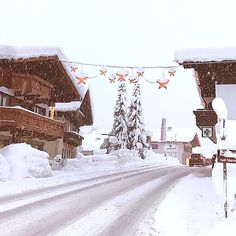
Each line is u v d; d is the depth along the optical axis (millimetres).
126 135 55750
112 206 10430
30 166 19328
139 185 16531
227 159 7762
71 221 8227
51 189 13953
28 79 27531
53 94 33812
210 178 20641
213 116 23516
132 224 8047
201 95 25969
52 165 32031
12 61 25672
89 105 51344
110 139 55344
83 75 19219
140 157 52312
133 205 10680
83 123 54125
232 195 7922
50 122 31047
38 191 13227
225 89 22812
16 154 19422
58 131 33188
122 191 14055
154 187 15797
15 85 27344
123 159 42844
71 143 48969
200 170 30953
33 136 31172
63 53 26766
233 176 8172
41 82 29391
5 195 11836
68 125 47625
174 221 8320
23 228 7383
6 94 27422
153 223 8164
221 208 8078
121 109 56562
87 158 42094
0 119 24938
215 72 23000
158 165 41719
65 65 28031
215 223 7395
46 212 9203
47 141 36156
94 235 6992
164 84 17906
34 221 8086
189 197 12336
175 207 10289
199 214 9047
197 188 15172
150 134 82125
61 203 10680
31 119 27094
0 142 27703
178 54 22578
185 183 17766
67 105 45688
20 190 13266
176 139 85875
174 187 15852
